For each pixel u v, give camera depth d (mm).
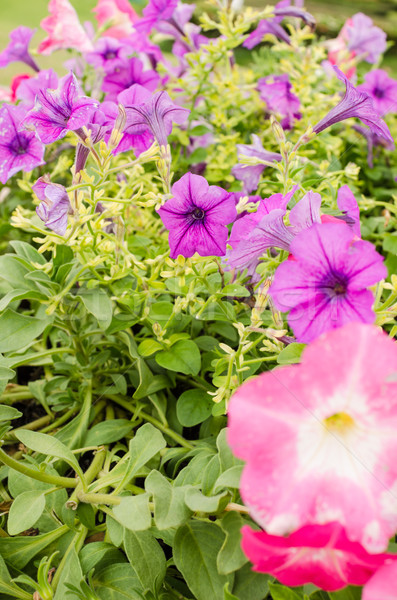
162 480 498
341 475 413
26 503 547
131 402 683
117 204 580
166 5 787
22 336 595
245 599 492
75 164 576
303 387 413
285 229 485
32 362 731
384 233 700
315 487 412
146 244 680
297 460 415
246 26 774
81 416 655
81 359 674
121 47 828
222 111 867
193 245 560
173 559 544
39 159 597
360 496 411
